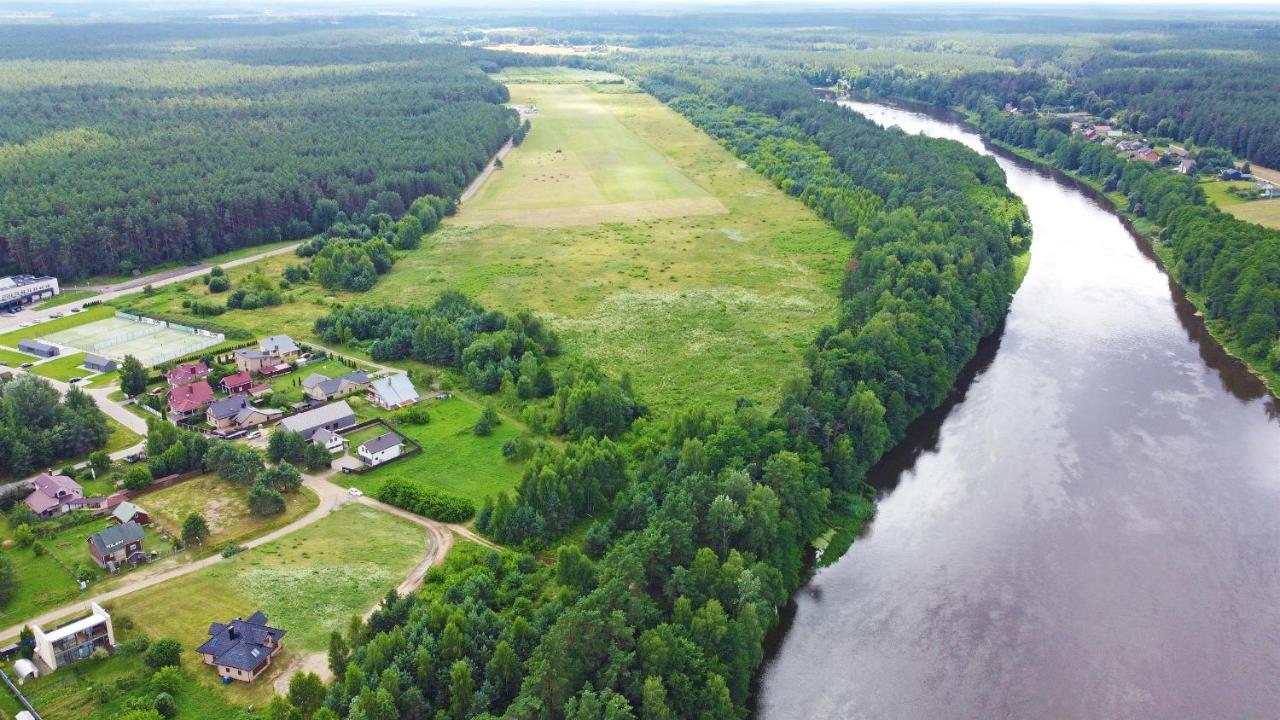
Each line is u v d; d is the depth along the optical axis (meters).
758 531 137.00
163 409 189.38
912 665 131.12
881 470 177.38
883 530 159.88
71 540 145.50
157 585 134.00
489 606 127.50
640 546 128.88
